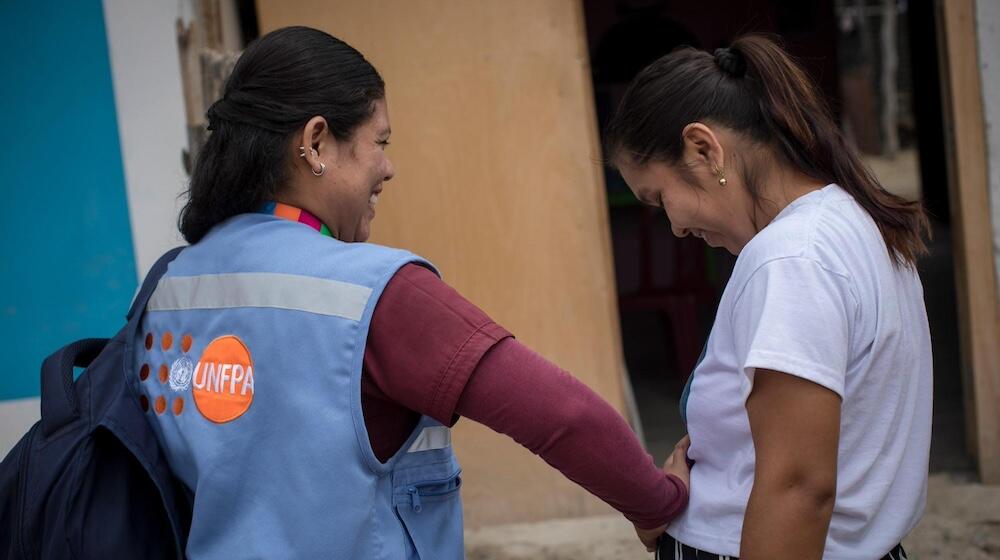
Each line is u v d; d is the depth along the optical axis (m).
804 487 1.27
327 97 1.40
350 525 1.30
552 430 1.32
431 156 3.54
